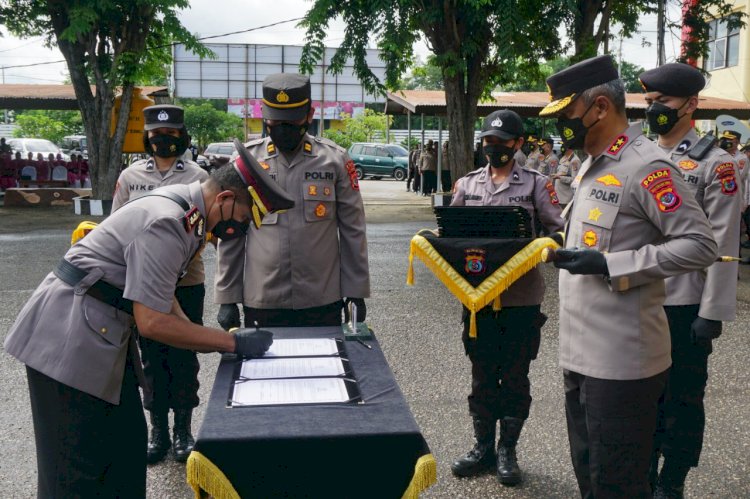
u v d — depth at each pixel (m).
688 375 3.23
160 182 3.98
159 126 3.92
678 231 2.34
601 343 2.47
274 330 2.89
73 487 2.47
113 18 15.00
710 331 3.01
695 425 3.25
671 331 3.23
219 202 2.36
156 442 3.86
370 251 10.62
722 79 24.50
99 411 2.46
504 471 3.57
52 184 19.70
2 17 15.84
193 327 2.37
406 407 2.10
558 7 14.34
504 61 13.35
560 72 2.53
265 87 3.32
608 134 2.54
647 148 2.45
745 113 20.11
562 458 3.87
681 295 3.18
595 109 2.49
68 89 20.92
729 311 2.99
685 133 3.33
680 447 3.25
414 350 5.73
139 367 2.62
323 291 3.59
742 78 23.42
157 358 3.76
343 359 2.48
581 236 2.53
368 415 2.04
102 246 2.41
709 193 3.09
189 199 2.37
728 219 3.03
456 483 3.60
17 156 19.67
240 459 1.90
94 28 15.17
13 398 4.64
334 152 3.63
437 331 6.29
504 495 3.48
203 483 1.88
